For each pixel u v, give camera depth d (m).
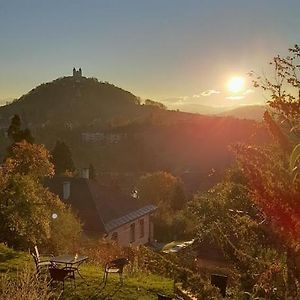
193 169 107.88
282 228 4.29
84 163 113.38
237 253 5.56
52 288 12.36
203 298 6.24
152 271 14.82
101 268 16.23
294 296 4.55
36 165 24.05
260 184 4.38
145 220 43.84
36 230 21.27
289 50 5.11
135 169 113.38
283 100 4.76
